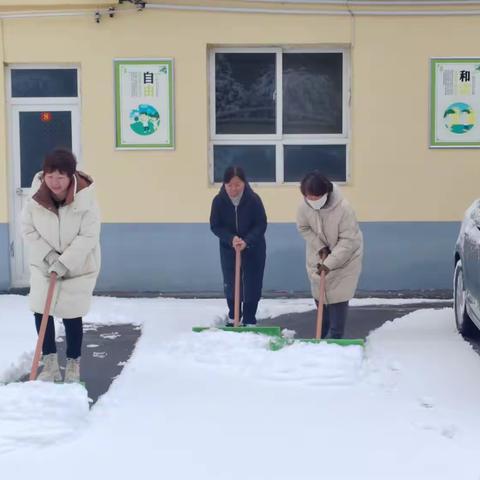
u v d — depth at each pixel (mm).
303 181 7062
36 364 5812
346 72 10297
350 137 10297
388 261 10250
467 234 7559
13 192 10367
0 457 4875
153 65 10094
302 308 9352
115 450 4984
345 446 5031
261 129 10367
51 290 5875
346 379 6270
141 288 10289
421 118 10148
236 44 10141
